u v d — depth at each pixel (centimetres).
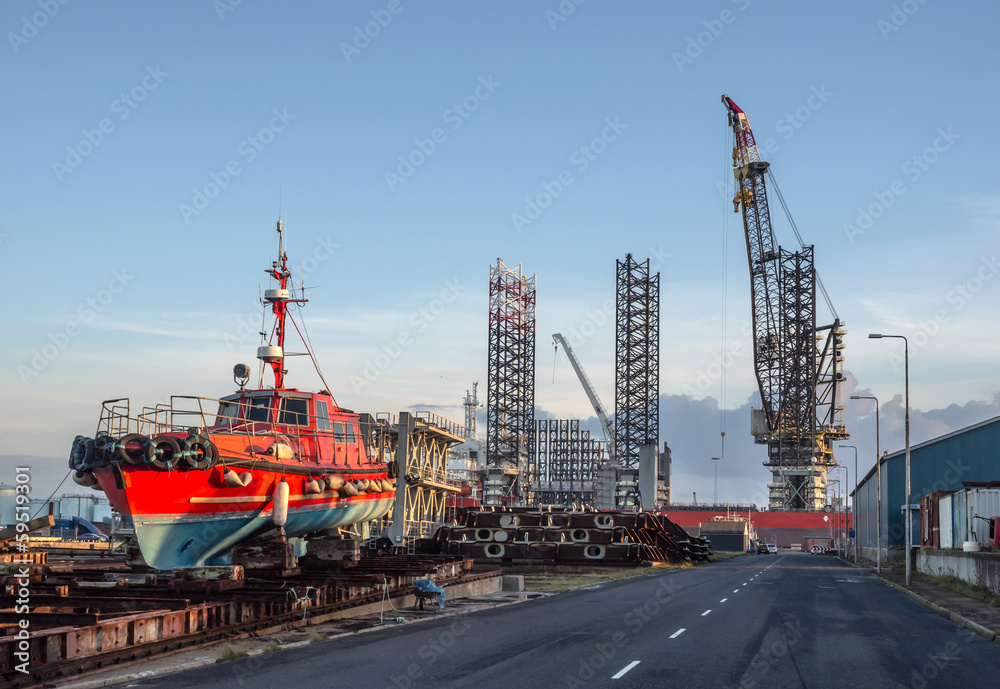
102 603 2091
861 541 12125
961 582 4484
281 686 1475
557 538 6694
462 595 3631
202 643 1998
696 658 1838
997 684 1606
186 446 2331
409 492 7688
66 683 1504
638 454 13838
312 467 2880
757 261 18450
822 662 1825
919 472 8412
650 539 7281
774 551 16925
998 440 7256
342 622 2538
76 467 2455
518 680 1538
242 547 2680
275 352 3394
